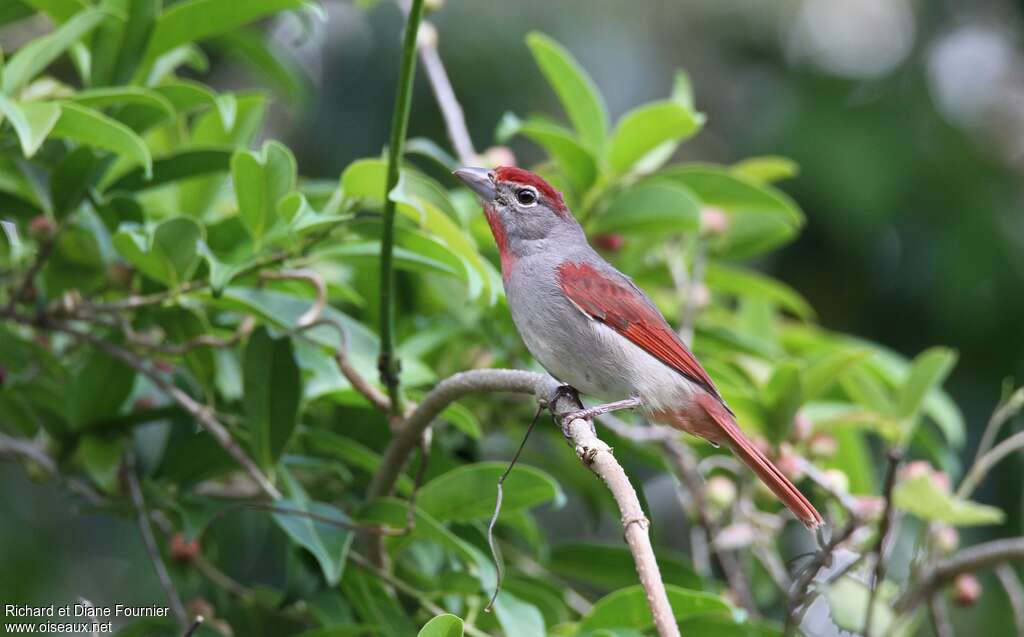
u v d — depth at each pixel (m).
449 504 8.99
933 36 18.11
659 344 9.31
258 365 9.00
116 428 9.69
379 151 16.81
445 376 11.14
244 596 10.14
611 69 18.36
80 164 8.95
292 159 8.77
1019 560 9.90
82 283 10.12
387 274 8.49
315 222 8.40
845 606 10.80
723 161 18.83
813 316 16.06
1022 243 16.88
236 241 9.74
